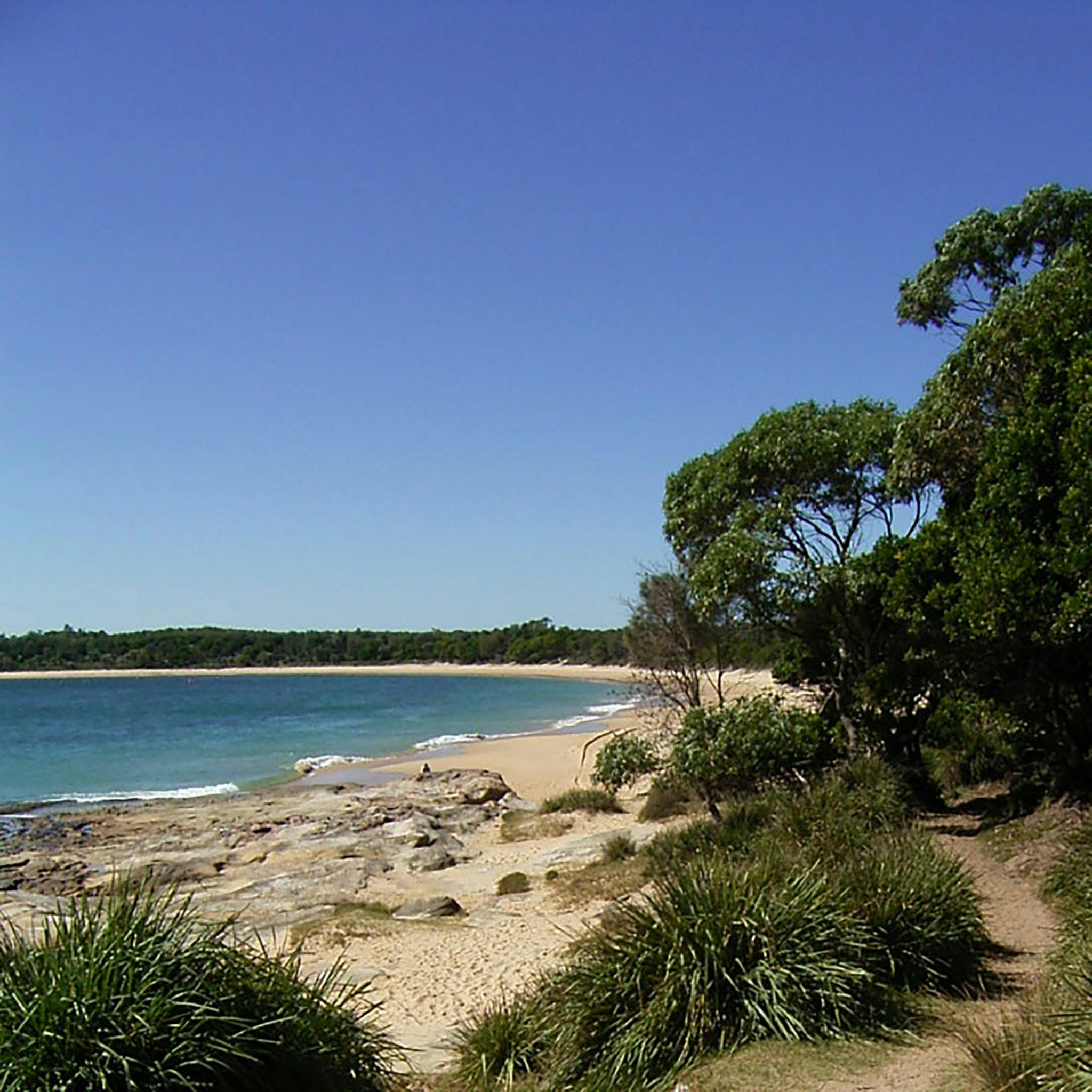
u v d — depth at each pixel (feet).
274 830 85.61
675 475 61.87
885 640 54.29
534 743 155.53
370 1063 21.89
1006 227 53.93
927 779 52.95
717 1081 19.83
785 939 23.03
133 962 17.95
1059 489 35.22
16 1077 15.81
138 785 123.54
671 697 66.18
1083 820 37.96
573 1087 22.43
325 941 46.65
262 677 500.33
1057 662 40.60
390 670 527.81
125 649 532.73
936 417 43.34
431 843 75.77
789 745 50.19
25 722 216.33
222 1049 17.62
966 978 25.43
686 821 65.21
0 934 19.52
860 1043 21.02
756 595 54.03
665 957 22.95
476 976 40.22
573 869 60.34
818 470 54.49
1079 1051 16.43
